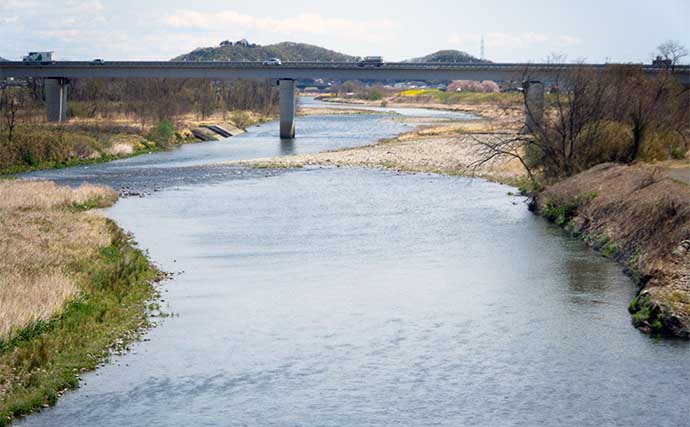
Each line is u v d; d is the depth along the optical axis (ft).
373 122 603.67
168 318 112.16
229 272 138.41
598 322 110.93
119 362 96.32
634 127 223.92
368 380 91.56
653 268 127.75
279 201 219.41
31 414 82.64
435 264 144.46
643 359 97.14
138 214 197.57
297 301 120.98
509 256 150.41
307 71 457.27
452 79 463.83
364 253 153.58
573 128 223.51
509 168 274.36
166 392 88.12
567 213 182.91
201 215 196.65
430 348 101.30
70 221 169.58
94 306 111.65
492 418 82.12
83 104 548.72
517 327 108.99
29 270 123.34
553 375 92.58
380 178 268.41
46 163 307.58
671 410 83.51
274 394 87.86
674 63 374.84
